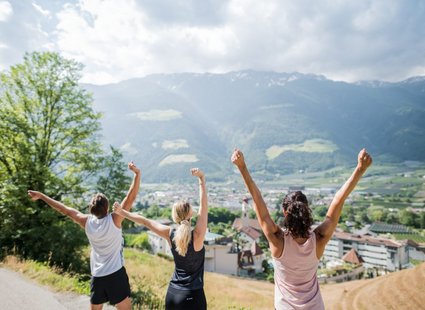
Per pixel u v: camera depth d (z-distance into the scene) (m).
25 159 18.95
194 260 3.80
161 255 44.31
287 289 3.11
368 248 106.88
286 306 3.09
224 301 19.70
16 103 20.89
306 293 3.07
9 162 20.11
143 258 34.03
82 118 21.81
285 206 3.20
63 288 7.86
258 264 71.38
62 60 21.45
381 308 16.91
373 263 105.69
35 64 21.05
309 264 3.06
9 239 17.53
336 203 3.14
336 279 64.56
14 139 19.66
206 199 3.96
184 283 3.77
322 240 3.11
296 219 3.04
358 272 69.75
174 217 3.95
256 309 19.39
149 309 8.36
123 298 4.29
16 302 6.69
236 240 97.81
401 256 101.31
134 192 4.50
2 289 7.53
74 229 18.27
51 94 21.06
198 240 3.80
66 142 21.52
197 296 3.74
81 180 20.67
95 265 4.26
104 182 20.22
